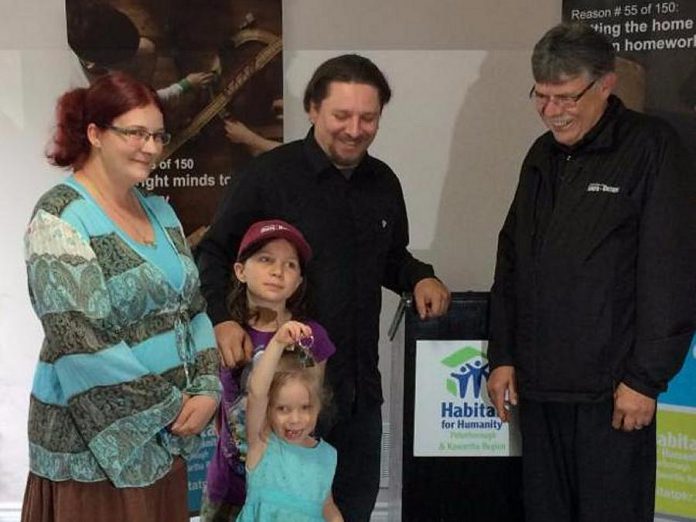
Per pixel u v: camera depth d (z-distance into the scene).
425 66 3.20
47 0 3.06
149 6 2.98
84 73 3.09
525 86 3.23
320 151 2.27
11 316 3.21
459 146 3.26
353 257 2.30
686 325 2.11
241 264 2.20
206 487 2.28
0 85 3.10
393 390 2.82
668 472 2.92
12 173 3.15
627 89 2.84
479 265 3.33
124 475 1.84
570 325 2.18
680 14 2.74
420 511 2.50
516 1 3.19
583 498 2.24
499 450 2.47
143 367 1.82
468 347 2.44
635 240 2.15
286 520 2.10
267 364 2.04
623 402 2.13
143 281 1.85
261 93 3.07
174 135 3.05
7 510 3.24
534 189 2.29
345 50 3.18
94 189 1.89
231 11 3.02
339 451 2.38
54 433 1.86
